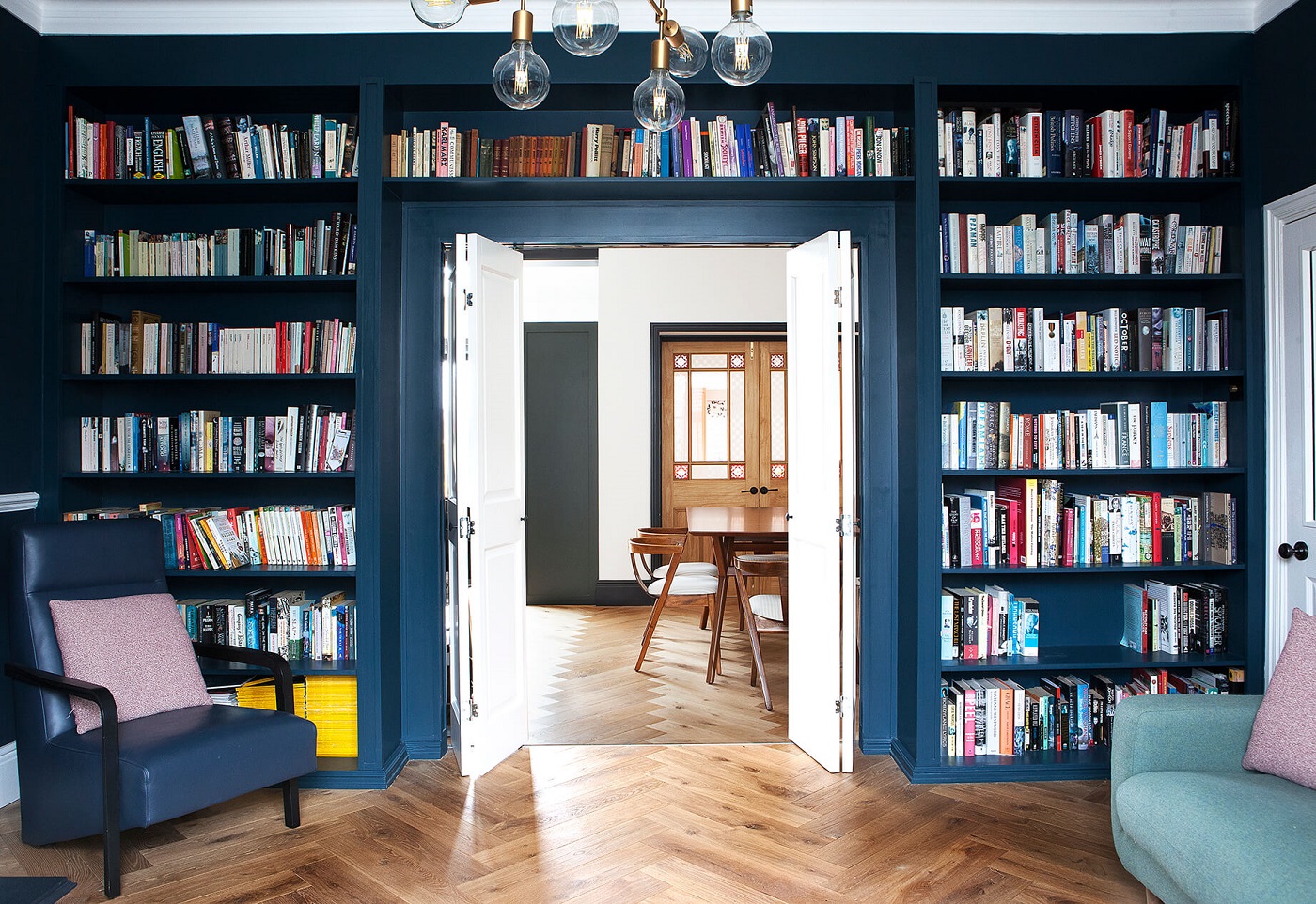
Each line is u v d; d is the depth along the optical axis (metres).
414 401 3.58
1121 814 2.22
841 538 3.34
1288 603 3.22
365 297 3.26
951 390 3.69
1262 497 3.31
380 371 3.28
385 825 2.91
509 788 3.23
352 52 3.29
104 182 3.30
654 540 4.99
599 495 7.12
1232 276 3.35
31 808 2.69
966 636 3.46
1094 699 3.46
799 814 2.99
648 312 7.10
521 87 1.68
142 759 2.43
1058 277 3.35
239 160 3.38
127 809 2.43
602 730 3.93
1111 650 3.57
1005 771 3.30
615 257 7.10
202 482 3.74
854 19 3.28
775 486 7.36
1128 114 3.41
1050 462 3.46
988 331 3.42
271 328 3.51
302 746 2.84
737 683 4.76
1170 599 3.46
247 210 3.67
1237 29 3.32
